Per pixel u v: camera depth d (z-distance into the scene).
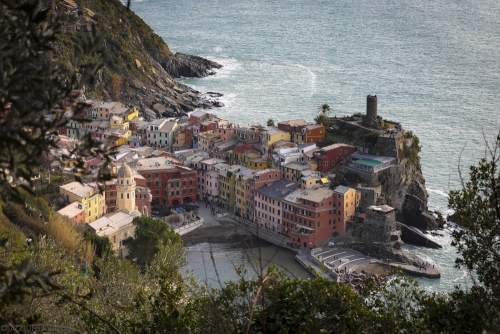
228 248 193.38
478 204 56.16
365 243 197.88
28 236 151.00
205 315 54.56
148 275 104.50
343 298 54.47
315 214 197.12
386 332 53.47
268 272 52.97
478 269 55.88
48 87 31.73
